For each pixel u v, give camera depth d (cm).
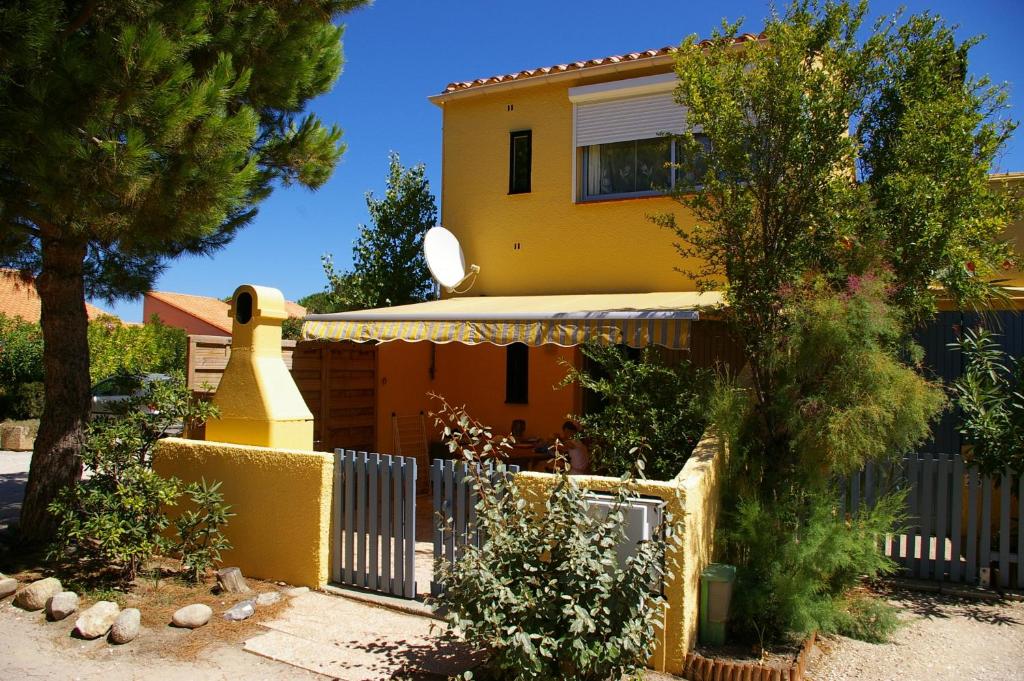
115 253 1275
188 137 935
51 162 851
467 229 1856
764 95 1041
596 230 1688
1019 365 1072
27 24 842
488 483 730
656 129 1625
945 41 1116
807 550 808
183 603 899
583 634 620
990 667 768
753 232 1052
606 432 1041
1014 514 1088
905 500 1046
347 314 1430
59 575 973
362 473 962
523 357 1816
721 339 1321
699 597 788
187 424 1303
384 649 778
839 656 794
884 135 1142
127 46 875
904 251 1062
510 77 1798
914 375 910
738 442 950
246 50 1155
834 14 1071
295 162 1348
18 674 713
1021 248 1339
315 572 959
